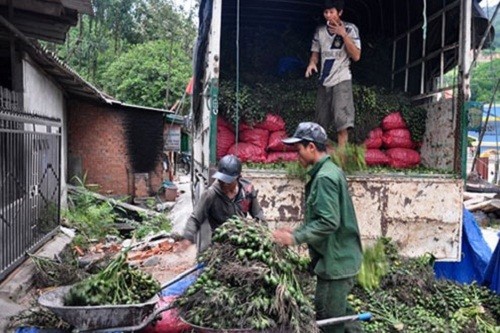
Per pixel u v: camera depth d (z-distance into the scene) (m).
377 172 5.34
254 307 2.90
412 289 4.85
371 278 4.55
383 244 4.92
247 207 4.36
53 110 10.66
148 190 14.16
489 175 20.33
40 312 3.58
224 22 7.61
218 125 5.73
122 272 3.25
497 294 5.37
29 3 7.00
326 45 5.70
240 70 7.13
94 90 11.30
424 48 6.41
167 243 8.76
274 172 4.88
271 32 7.55
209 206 4.27
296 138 3.50
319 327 3.33
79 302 3.03
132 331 3.06
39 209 6.77
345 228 3.45
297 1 7.35
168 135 17.92
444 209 5.13
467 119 5.35
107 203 11.73
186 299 3.05
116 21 33.41
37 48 7.66
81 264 6.76
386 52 7.54
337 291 3.50
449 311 4.81
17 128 5.84
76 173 13.60
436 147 6.01
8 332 3.77
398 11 7.25
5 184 5.38
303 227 3.31
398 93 6.64
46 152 7.07
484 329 4.58
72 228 9.45
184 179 23.80
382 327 4.25
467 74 5.41
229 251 3.16
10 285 5.09
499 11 5.63
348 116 5.59
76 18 7.67
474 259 5.89
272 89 6.15
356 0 7.71
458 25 5.88
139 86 27.20
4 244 5.30
